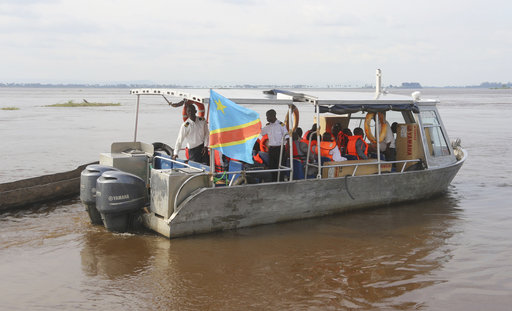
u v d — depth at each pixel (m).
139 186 7.59
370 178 8.94
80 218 8.69
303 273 6.23
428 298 5.52
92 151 18.17
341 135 9.70
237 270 6.30
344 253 6.96
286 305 5.32
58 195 9.93
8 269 6.29
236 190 7.49
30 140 21.84
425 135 9.94
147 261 6.57
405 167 9.80
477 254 6.97
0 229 7.98
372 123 10.45
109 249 7.02
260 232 7.75
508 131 26.42
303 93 8.27
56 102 77.62
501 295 5.60
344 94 9.59
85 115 43.22
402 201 9.62
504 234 7.92
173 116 42.88
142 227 7.96
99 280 5.96
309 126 26.23
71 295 5.54
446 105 65.19
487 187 11.61
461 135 24.22
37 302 5.35
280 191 7.93
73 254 6.84
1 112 46.94
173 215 7.22
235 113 7.21
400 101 9.20
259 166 8.30
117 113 47.22
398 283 5.94
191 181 7.36
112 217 7.49
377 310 5.22
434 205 9.80
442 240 7.59
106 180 7.39
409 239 7.62
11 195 9.09
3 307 5.21
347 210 8.87
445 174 10.19
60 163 15.06
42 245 7.21
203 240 7.34
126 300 5.42
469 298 5.52
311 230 7.96
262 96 8.13
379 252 7.02
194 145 8.61
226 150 7.30
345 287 5.82
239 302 5.39
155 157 9.07
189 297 5.50
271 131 8.35
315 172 8.64
